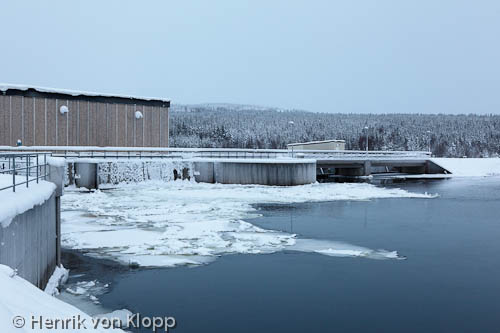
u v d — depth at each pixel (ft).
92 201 127.34
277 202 131.23
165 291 50.31
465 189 179.42
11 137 156.66
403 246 73.26
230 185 176.14
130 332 39.19
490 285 52.95
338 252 68.64
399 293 50.14
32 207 40.34
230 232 83.51
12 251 33.45
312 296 49.03
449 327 41.11
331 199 139.23
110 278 55.11
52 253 52.90
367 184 189.37
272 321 42.22
